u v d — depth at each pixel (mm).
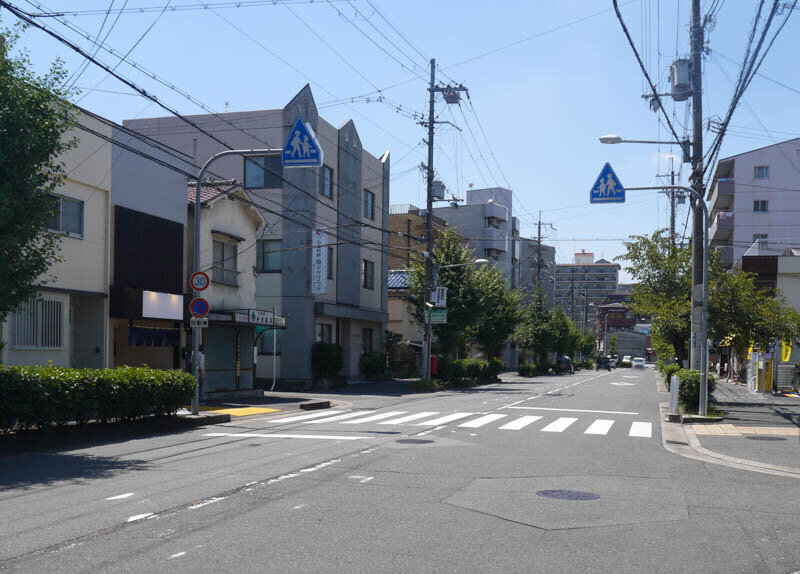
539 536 6398
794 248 55688
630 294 29219
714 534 6566
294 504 7586
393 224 62594
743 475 10086
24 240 11258
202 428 15680
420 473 9719
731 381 45281
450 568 5391
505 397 28844
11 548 5781
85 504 7484
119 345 21375
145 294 19891
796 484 9359
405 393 31219
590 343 110062
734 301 23547
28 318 16578
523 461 11031
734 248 58906
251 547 5863
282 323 27609
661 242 29078
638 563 5617
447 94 34594
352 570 5297
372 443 12992
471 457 11383
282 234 33656
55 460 10727
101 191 18984
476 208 80062
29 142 11109
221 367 25125
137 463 10406
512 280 78688
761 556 5875
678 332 27906
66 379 12609
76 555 5590
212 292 23875
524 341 70125
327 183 35781
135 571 5195
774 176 58656
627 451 12547
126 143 23938
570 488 8773
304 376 33094
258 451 11789
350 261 38531
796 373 31312
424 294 36750
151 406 14695
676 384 18609
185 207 22594
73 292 17766
